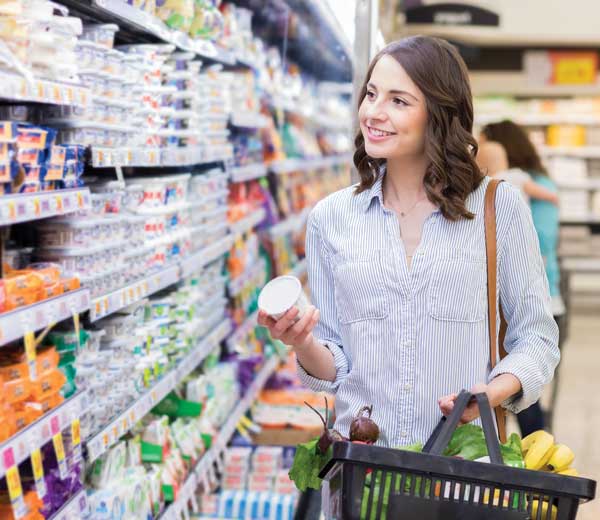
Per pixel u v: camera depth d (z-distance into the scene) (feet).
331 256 7.38
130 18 8.93
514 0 37.17
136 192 9.98
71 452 7.48
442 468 5.63
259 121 16.11
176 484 10.72
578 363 28.68
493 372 6.96
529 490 5.65
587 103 40.65
